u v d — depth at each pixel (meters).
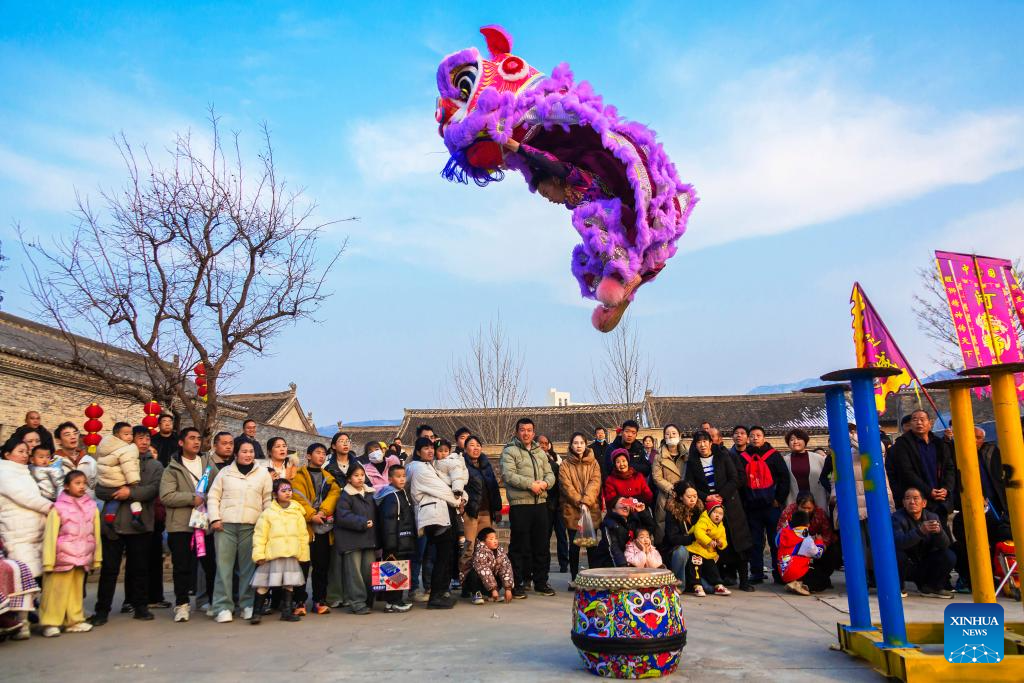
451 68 4.11
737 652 5.02
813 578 7.62
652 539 7.69
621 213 3.83
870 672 4.46
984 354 8.09
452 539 7.33
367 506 7.15
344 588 7.25
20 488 6.24
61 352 17.42
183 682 4.55
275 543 6.58
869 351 7.94
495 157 4.09
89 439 10.27
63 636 6.15
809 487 8.26
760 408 27.02
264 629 6.29
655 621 4.44
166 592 8.86
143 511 6.95
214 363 12.77
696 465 8.10
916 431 7.67
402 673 4.62
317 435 29.36
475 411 21.50
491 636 5.72
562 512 8.50
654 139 3.86
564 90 3.96
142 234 11.60
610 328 3.86
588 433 26.58
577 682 4.38
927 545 7.30
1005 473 4.45
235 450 7.08
